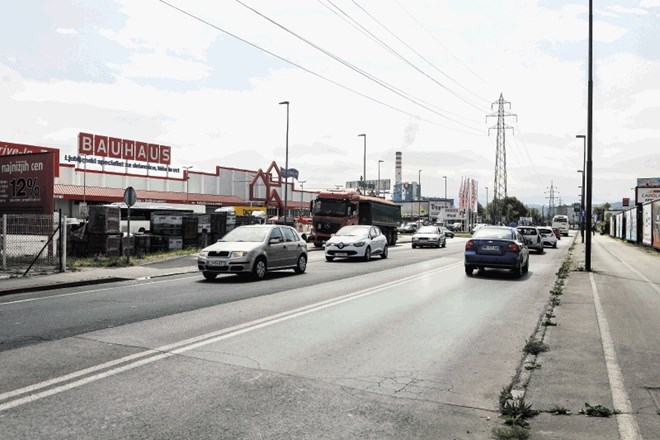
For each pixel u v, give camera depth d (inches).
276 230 607.2
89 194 2156.7
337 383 203.6
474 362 237.3
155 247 912.9
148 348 252.4
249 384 199.8
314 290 477.7
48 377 204.1
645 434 153.0
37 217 653.3
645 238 1408.7
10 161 800.3
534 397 185.2
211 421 162.7
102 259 736.3
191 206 1761.8
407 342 275.0
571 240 2234.3
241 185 3142.2
